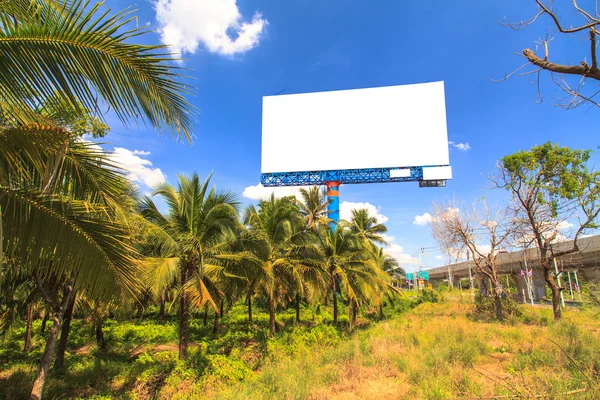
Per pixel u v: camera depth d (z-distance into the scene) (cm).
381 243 3145
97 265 433
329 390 755
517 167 1700
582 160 1568
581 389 546
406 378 788
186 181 1267
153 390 948
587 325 1427
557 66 327
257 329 2100
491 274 1938
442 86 4375
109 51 318
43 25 299
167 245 1169
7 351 1489
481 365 876
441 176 4200
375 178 4331
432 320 1906
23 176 369
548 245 1717
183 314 1254
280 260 1619
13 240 388
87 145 404
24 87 311
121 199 499
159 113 360
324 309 3328
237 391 838
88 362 1275
